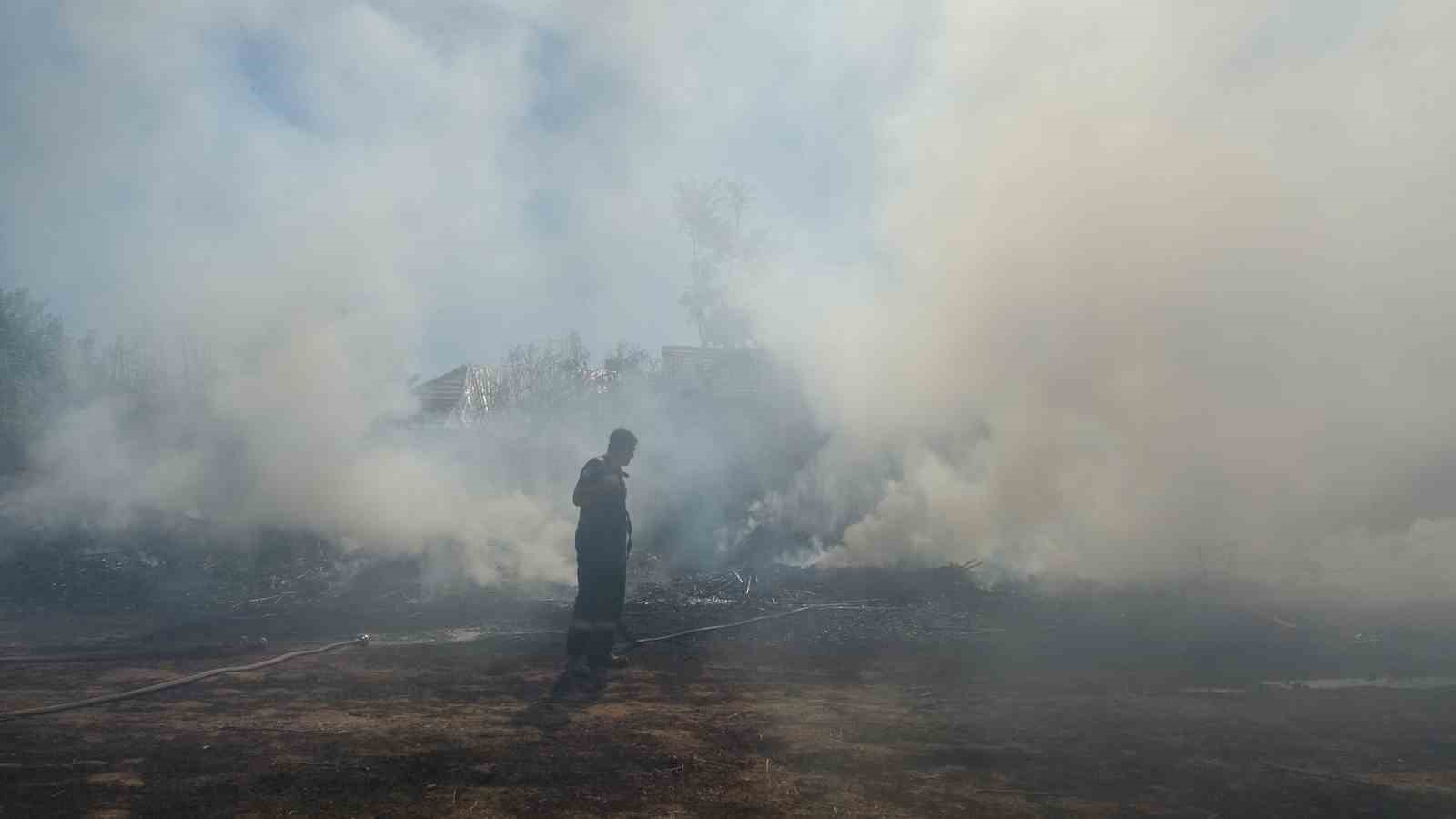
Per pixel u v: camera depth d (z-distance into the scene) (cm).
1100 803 368
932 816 353
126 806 360
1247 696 533
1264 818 354
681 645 677
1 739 445
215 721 478
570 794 374
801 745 438
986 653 648
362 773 398
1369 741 448
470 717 486
